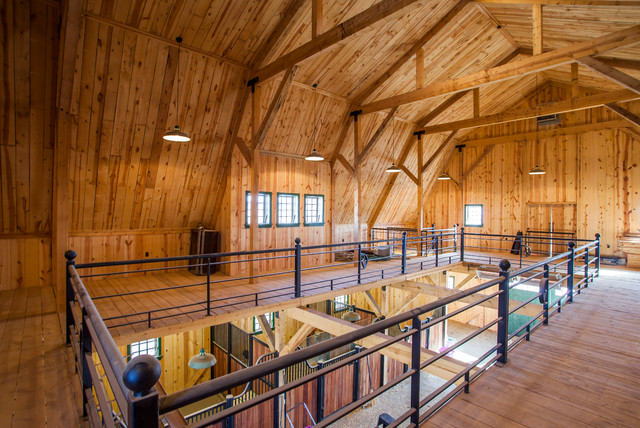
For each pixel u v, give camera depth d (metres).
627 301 5.08
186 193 6.46
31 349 3.05
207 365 4.54
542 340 3.50
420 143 9.32
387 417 1.86
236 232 6.61
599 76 7.53
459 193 11.38
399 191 10.59
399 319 1.78
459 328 11.47
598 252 7.04
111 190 5.61
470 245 11.23
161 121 5.39
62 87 4.17
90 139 5.00
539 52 4.81
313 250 8.06
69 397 2.28
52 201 5.20
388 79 7.14
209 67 5.32
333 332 4.98
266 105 6.30
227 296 5.10
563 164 9.43
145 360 0.86
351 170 7.75
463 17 6.32
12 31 4.05
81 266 3.19
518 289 9.81
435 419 2.13
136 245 6.38
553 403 2.34
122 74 4.71
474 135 11.14
